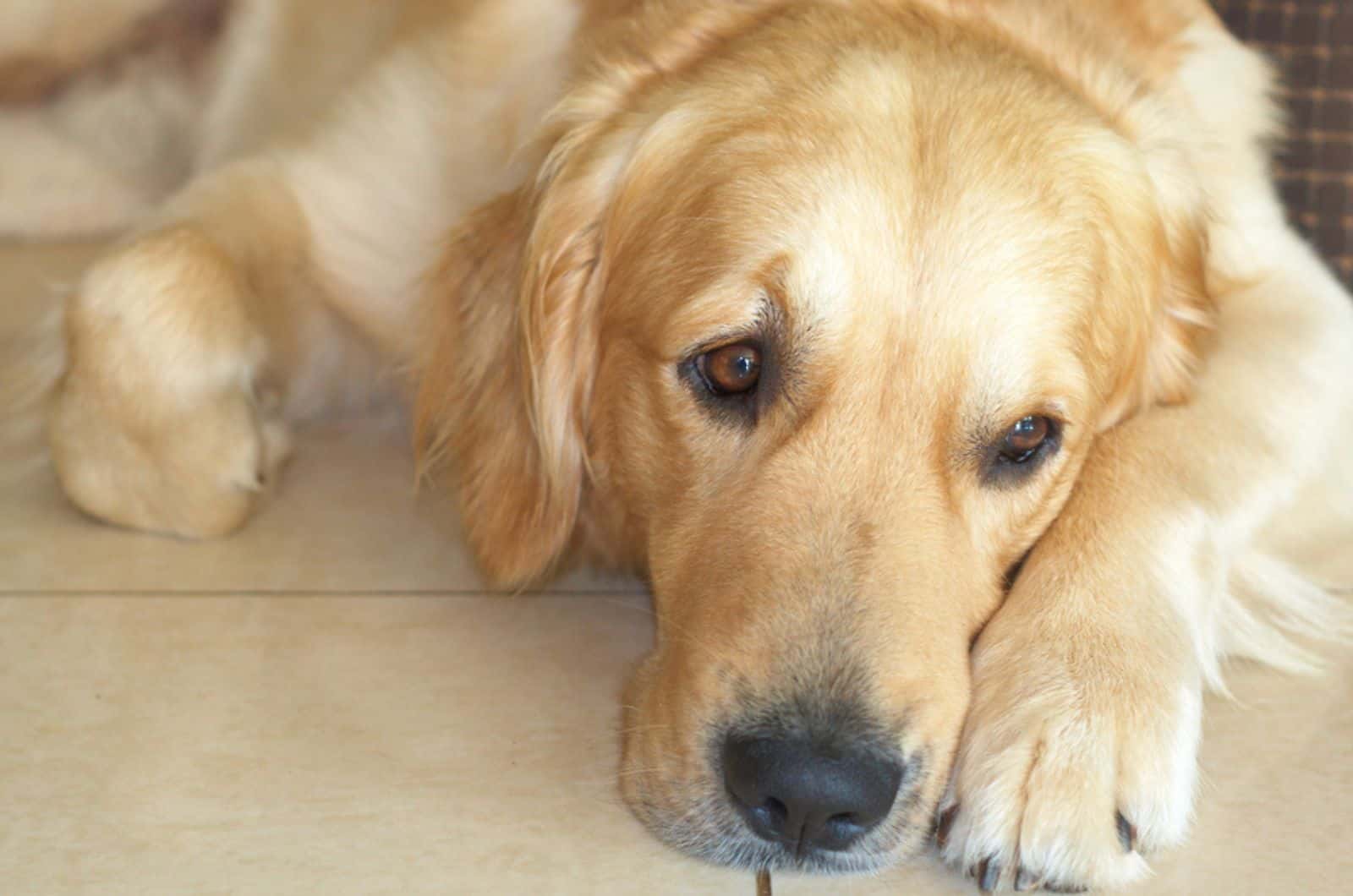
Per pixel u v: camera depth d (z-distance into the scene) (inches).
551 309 32.0
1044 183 29.6
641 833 27.7
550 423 32.1
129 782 28.1
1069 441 29.9
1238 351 33.1
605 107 32.3
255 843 27.2
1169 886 27.1
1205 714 30.2
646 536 31.3
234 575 32.8
